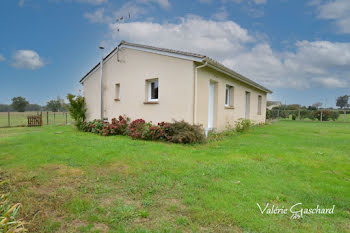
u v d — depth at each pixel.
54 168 3.74
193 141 6.14
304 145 6.31
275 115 24.56
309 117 23.16
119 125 7.94
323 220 2.11
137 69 8.45
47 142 6.16
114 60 9.50
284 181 3.16
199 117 7.25
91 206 2.33
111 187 2.89
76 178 3.25
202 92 7.43
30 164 3.94
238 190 2.75
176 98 7.14
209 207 2.29
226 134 8.47
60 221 2.04
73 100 9.63
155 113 7.79
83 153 4.77
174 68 7.20
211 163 4.06
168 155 4.68
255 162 4.18
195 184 2.97
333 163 4.27
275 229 1.92
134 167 3.76
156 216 2.14
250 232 1.88
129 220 2.06
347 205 2.42
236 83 10.72
